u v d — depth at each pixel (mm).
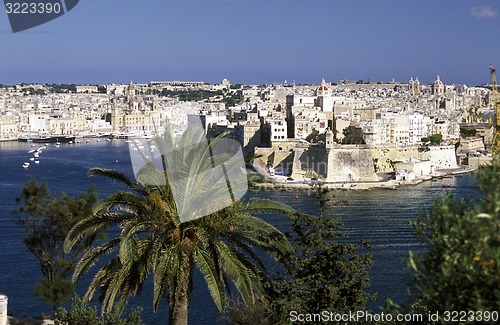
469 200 21938
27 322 54531
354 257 41406
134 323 44562
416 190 195250
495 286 19172
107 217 37000
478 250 19156
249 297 35188
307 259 41094
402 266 89125
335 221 42406
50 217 53844
